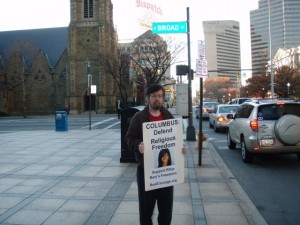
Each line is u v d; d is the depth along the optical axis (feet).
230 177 26.43
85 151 39.78
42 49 226.17
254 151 31.48
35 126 90.43
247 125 32.40
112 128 76.48
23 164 32.09
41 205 19.52
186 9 46.83
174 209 18.49
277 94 203.21
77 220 17.12
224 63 178.60
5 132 69.92
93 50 191.52
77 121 109.29
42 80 213.25
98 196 21.13
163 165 13.33
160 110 13.75
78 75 193.16
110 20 199.52
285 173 28.71
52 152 39.37
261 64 236.43
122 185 23.75
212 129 70.54
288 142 30.07
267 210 19.31
